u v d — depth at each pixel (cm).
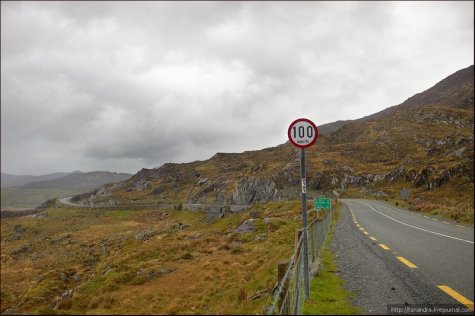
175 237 4575
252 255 2417
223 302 1310
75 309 1582
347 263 1335
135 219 11512
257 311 1004
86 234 8912
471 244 1683
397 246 1695
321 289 983
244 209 8012
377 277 1088
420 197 8612
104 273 2488
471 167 9588
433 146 17488
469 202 6041
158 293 1709
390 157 17750
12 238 10662
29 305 2009
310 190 13175
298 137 848
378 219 3594
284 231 3139
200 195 15838
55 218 13862
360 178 14088
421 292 898
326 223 2333
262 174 14000
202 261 2531
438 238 1962
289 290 656
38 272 4647
